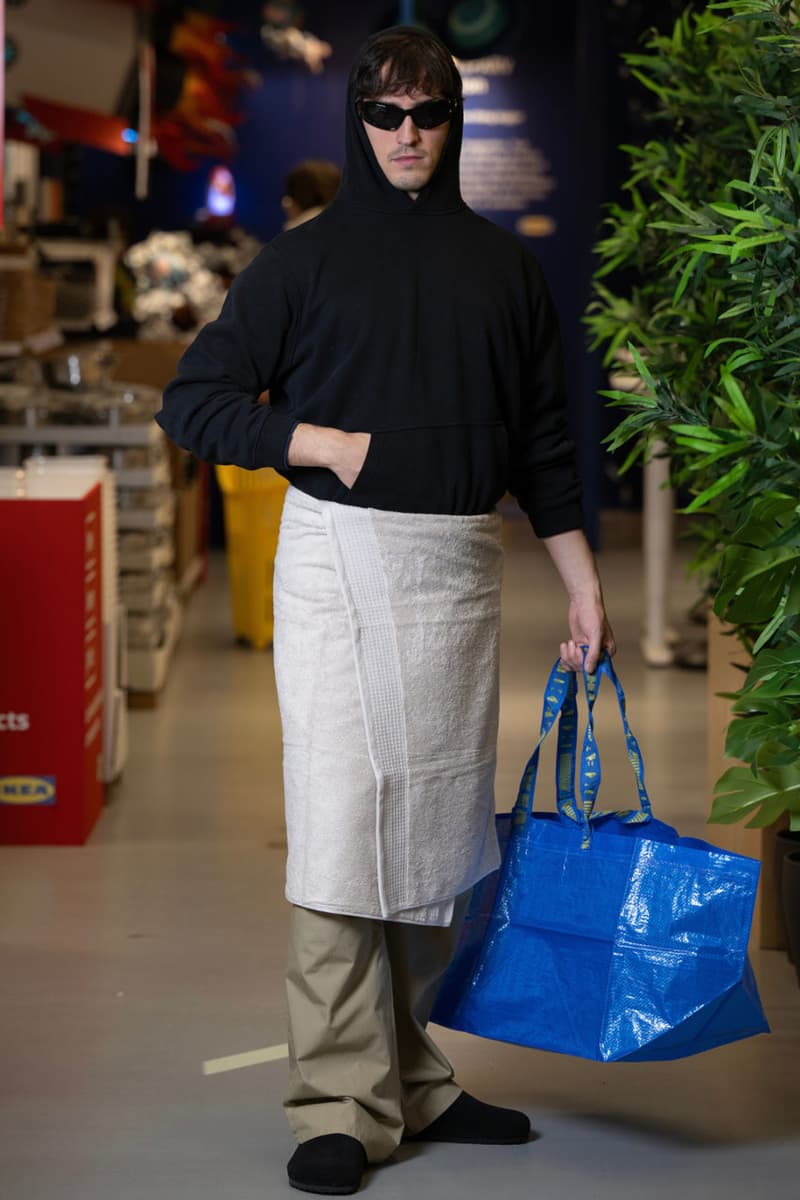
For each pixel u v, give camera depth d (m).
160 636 8.27
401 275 3.26
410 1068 3.60
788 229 3.07
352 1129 3.38
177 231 14.82
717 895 3.28
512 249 3.39
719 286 3.86
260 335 3.28
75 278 10.55
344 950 3.34
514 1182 3.44
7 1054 4.11
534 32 15.01
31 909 5.20
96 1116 3.76
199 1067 4.04
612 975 3.34
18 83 8.10
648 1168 3.52
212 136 12.05
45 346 8.88
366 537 3.25
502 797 6.27
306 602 3.29
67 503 5.71
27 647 5.77
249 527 9.14
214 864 5.67
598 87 12.96
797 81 3.44
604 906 3.37
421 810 3.29
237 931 5.02
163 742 7.29
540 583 11.23
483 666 3.37
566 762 3.54
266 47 15.34
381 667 3.25
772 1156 3.58
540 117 15.10
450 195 3.33
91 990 4.54
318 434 3.22
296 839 3.32
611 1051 3.31
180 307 12.06
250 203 15.67
